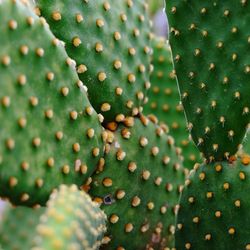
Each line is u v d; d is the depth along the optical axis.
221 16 0.61
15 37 0.53
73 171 0.56
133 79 0.63
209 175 0.61
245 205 0.60
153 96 0.79
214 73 0.61
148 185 0.64
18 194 0.53
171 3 0.62
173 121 0.78
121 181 0.62
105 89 0.61
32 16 0.54
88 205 0.52
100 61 0.61
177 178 0.67
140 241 0.64
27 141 0.52
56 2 0.60
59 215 0.47
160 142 0.65
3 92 0.51
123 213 0.62
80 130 0.57
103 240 0.61
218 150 0.61
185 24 0.62
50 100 0.55
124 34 0.62
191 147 0.77
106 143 0.61
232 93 0.61
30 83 0.53
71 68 0.56
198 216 0.62
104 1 0.62
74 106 0.56
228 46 0.61
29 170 0.52
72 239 0.46
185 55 0.62
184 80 0.63
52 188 0.54
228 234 0.61
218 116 0.61
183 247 0.63
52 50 0.55
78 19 0.60
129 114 0.63
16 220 0.65
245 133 0.61
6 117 0.51
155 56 0.79
